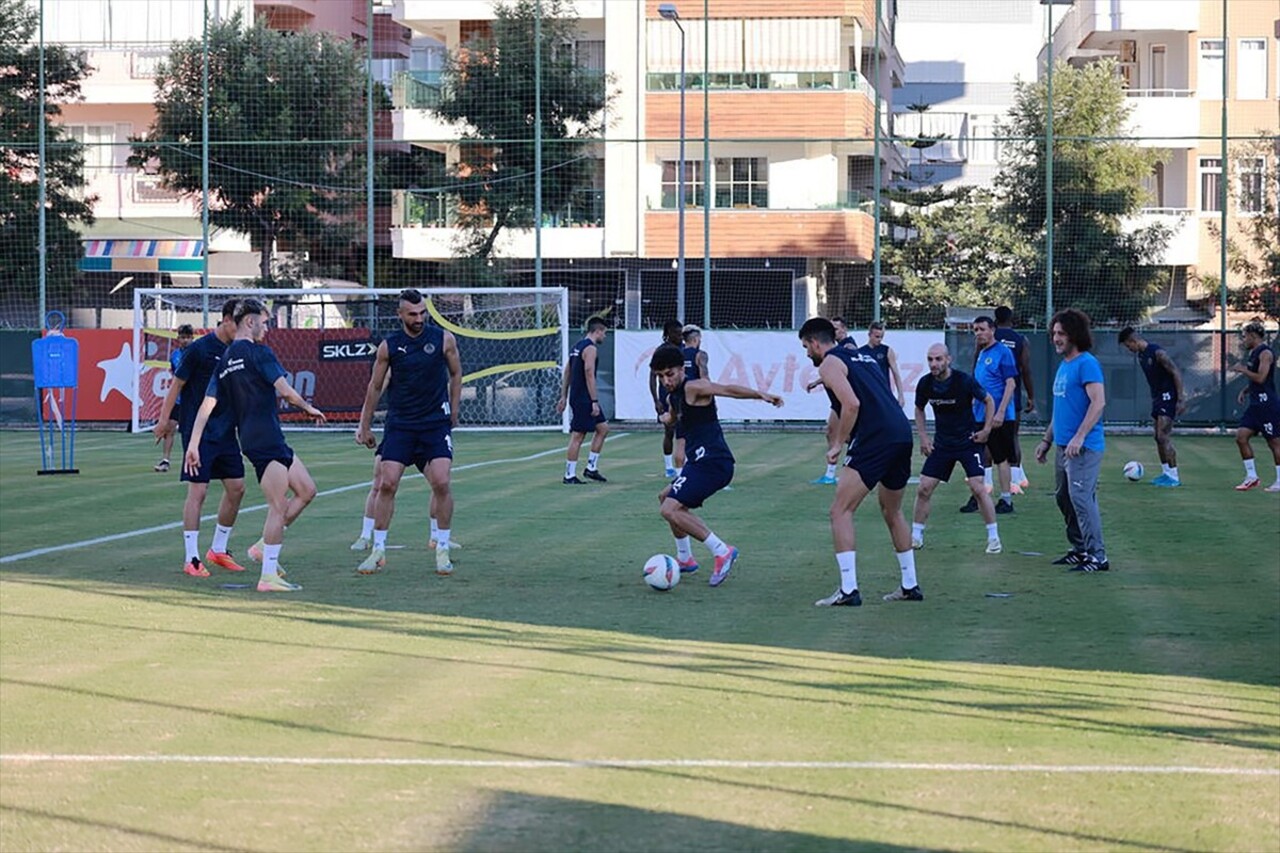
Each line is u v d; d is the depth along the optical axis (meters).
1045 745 7.05
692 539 14.86
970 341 33.19
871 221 44.94
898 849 5.58
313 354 33.34
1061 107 43.16
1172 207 46.97
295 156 42.38
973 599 11.37
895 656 9.21
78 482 21.14
